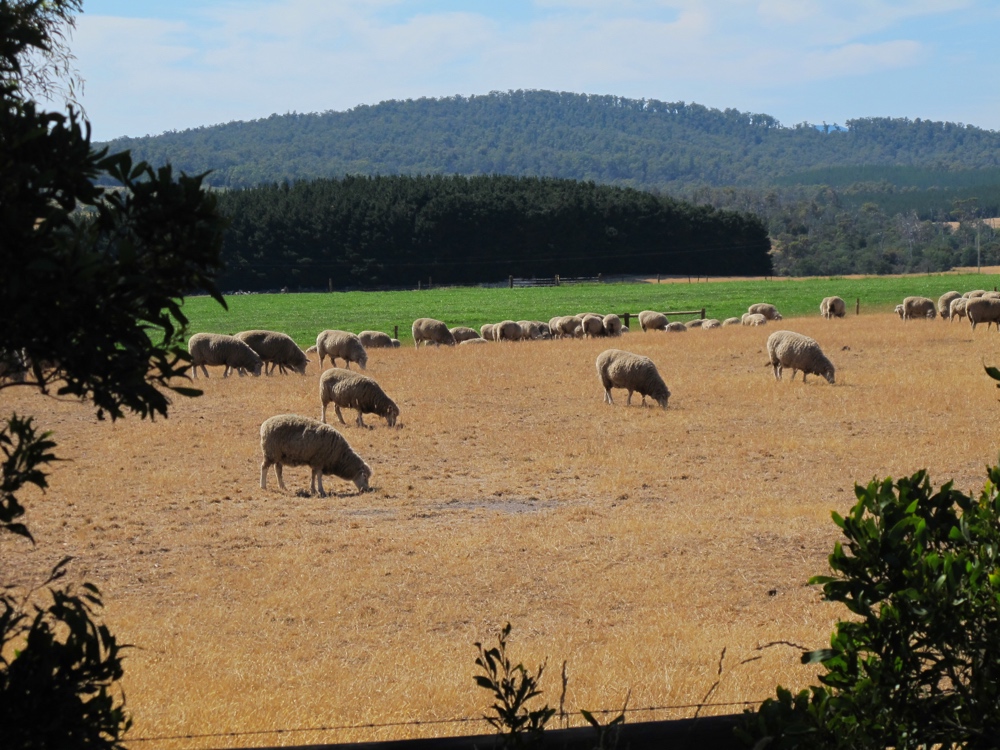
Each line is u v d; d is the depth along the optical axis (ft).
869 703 18.74
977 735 18.71
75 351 15.12
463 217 547.90
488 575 61.67
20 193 14.61
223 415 113.29
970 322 206.18
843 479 86.17
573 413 116.78
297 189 600.39
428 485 86.17
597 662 46.16
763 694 41.01
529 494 83.51
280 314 340.80
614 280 538.88
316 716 39.01
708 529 70.44
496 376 142.82
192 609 55.67
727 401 122.52
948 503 20.88
